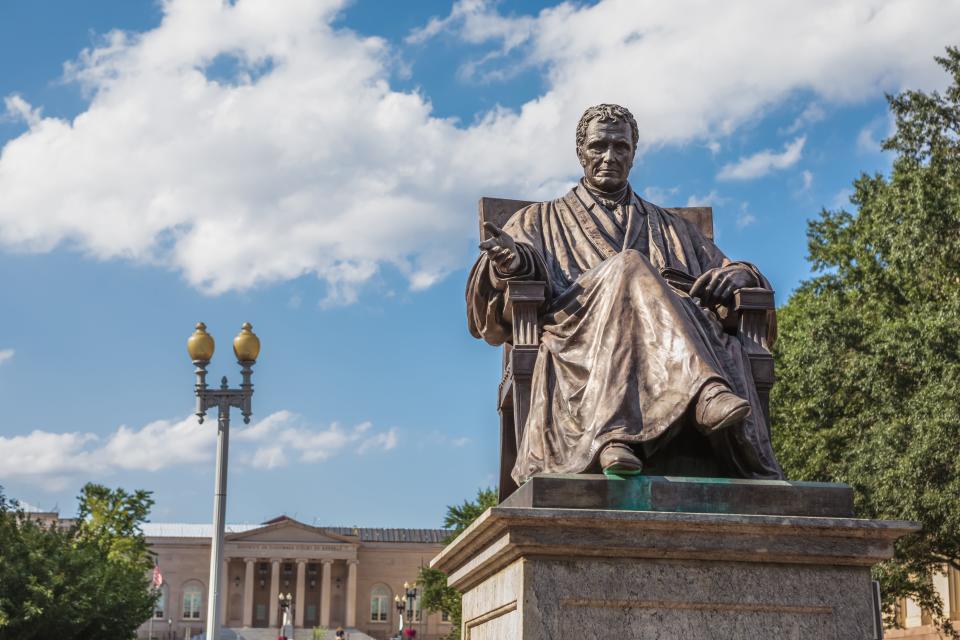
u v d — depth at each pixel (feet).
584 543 15.33
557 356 18.16
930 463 57.82
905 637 100.07
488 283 20.15
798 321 83.10
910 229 64.85
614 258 18.40
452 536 167.12
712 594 15.55
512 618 15.79
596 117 22.02
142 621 99.45
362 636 268.41
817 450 66.90
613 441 16.35
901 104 65.51
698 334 17.34
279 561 285.64
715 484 15.98
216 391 55.57
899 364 63.26
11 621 82.38
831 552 15.70
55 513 173.88
